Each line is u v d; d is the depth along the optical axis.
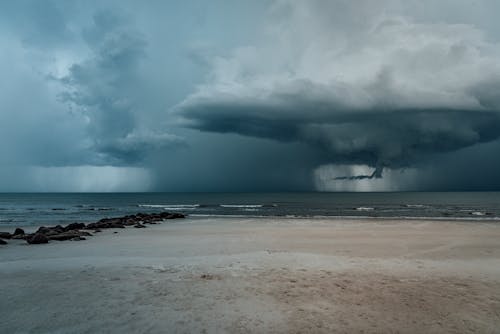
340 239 15.87
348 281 8.27
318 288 7.68
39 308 6.44
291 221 26.66
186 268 9.70
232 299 6.93
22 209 52.38
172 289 7.63
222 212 42.91
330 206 57.53
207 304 6.64
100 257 11.50
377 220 27.66
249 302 6.75
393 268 9.66
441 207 52.41
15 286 7.89
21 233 18.25
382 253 12.11
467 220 28.02
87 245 14.38
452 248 13.23
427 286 7.85
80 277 8.70
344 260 10.80
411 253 12.11
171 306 6.53
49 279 8.51
